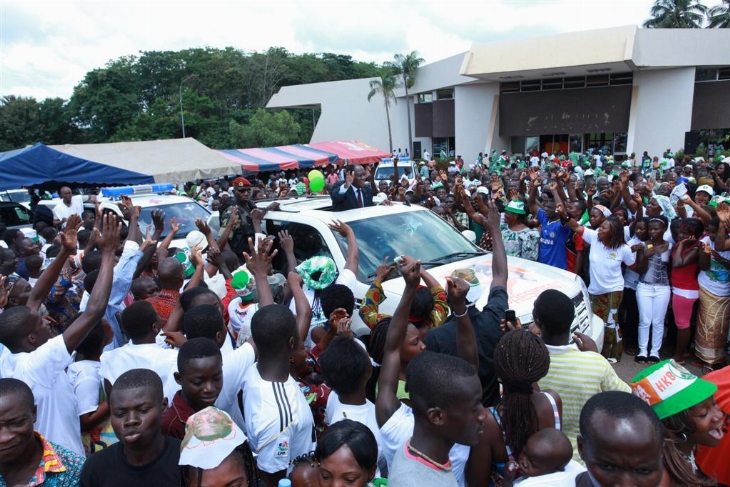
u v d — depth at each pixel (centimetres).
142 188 1170
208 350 270
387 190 1311
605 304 632
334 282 444
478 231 879
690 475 205
